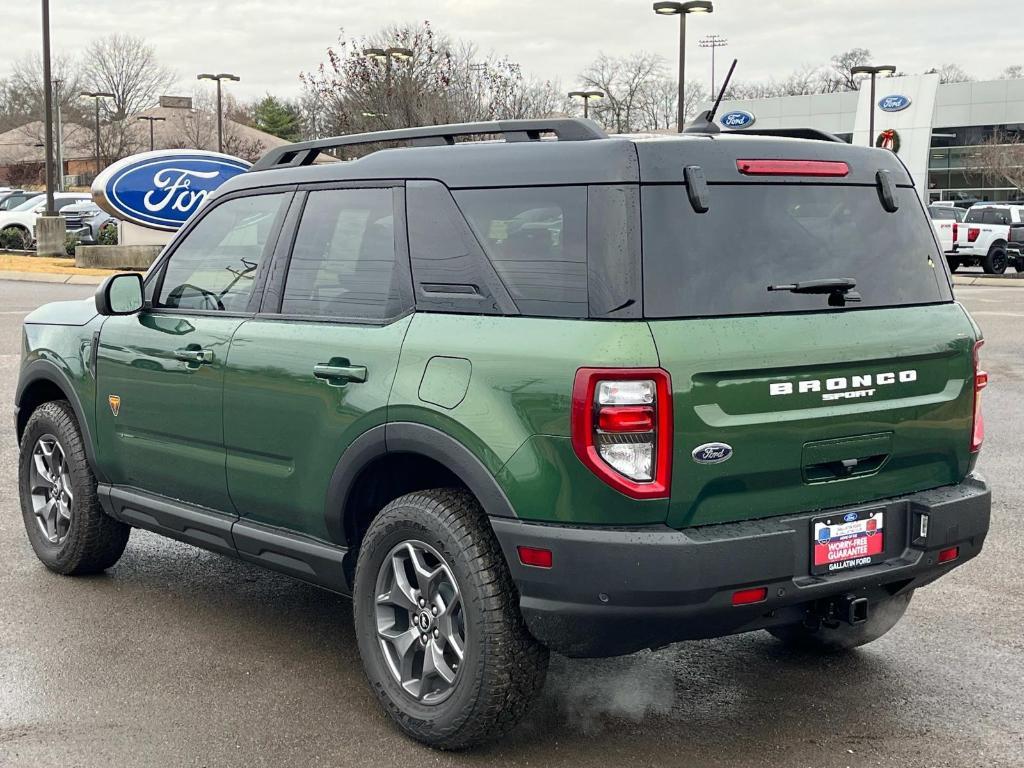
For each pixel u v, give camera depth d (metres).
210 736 4.11
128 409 5.30
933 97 52.50
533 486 3.63
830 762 3.93
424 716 4.01
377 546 4.15
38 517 6.04
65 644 5.00
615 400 3.50
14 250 34.50
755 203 3.85
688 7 29.89
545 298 3.75
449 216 4.09
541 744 4.07
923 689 4.57
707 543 3.53
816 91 112.38
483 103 38.41
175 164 27.89
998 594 5.73
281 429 4.51
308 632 5.19
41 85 90.19
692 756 3.97
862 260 4.06
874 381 3.95
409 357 4.04
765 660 4.89
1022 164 61.75
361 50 37.56
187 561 6.28
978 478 4.40
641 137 3.82
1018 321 18.33
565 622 3.64
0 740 4.05
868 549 3.97
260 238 4.86
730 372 3.60
